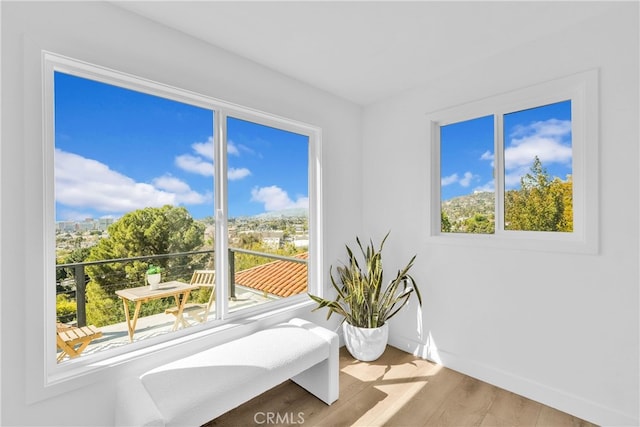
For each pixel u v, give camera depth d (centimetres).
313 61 233
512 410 200
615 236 177
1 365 134
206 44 206
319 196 284
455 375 244
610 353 181
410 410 201
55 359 153
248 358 178
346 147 308
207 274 217
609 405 181
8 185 135
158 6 169
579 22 188
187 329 202
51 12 147
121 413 144
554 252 200
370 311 266
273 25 188
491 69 228
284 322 246
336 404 208
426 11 176
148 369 175
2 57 134
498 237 233
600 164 181
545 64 202
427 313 271
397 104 292
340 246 303
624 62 172
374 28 192
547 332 205
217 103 216
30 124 141
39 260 143
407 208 285
